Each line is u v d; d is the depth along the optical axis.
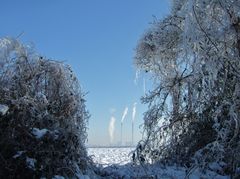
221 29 12.39
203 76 12.38
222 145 12.41
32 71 11.18
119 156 23.66
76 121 11.49
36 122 10.45
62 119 10.98
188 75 14.34
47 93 11.33
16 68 11.02
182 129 14.93
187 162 14.58
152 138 14.56
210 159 12.87
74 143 10.86
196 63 12.38
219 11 12.51
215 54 12.23
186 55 12.49
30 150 9.77
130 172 13.52
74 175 10.58
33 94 10.96
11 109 9.93
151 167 14.27
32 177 9.48
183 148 14.84
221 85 12.62
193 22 12.23
